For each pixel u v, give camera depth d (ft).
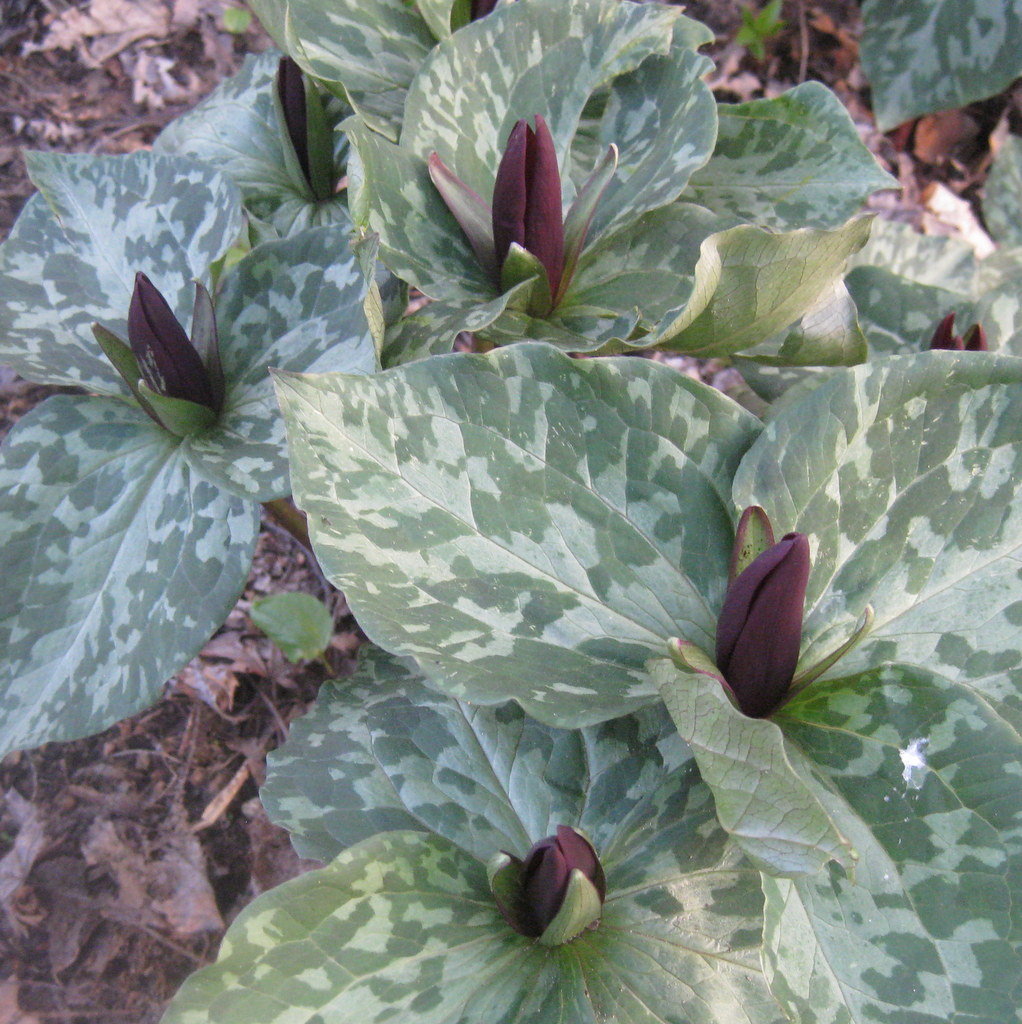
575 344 1.09
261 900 0.80
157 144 1.53
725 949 0.86
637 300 1.14
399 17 1.33
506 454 0.86
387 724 1.11
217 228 1.20
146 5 2.32
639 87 1.24
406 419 0.84
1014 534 0.84
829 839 0.65
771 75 2.58
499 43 1.18
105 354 1.12
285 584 1.76
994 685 0.81
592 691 0.81
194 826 1.48
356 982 0.81
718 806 0.69
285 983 0.78
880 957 0.71
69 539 1.12
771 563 0.75
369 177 1.05
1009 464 0.85
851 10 2.67
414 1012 0.81
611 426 0.88
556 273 1.11
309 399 0.81
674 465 0.89
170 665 1.06
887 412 0.86
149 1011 1.32
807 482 0.86
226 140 1.52
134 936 1.37
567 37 1.20
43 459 1.15
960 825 0.74
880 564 0.85
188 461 1.12
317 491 0.81
